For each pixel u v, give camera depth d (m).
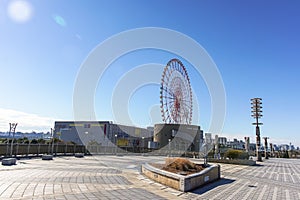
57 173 11.49
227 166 22.47
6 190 7.32
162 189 8.84
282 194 9.19
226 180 12.59
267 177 14.56
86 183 9.12
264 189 10.19
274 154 53.34
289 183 12.21
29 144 22.56
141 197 7.39
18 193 6.99
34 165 14.93
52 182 8.95
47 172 11.68
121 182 9.83
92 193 7.48
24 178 9.59
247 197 8.48
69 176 10.70
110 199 6.91
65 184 8.66
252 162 24.67
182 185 8.73
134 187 8.91
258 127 33.62
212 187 10.16
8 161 14.98
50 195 6.90
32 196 6.70
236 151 27.25
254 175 15.45
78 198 6.75
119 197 7.21
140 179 10.96
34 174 10.83
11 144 19.91
